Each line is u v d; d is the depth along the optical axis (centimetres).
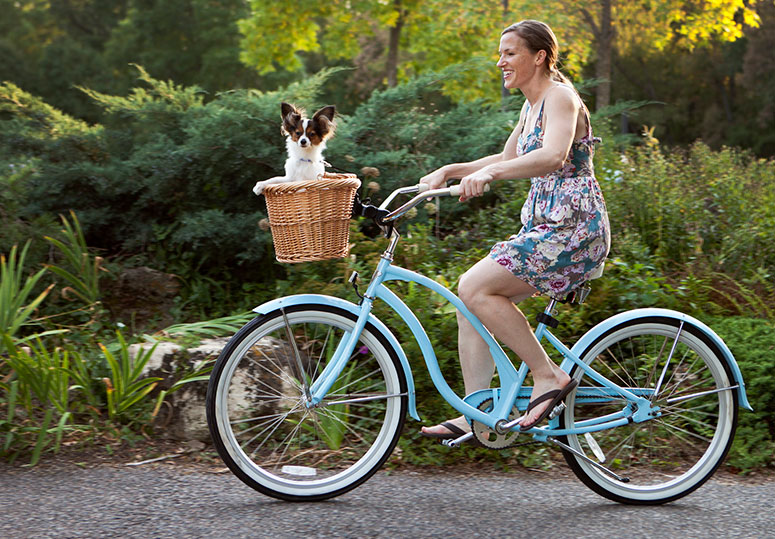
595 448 307
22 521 273
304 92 570
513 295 291
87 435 363
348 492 307
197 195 541
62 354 430
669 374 334
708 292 478
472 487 318
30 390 393
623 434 338
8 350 358
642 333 309
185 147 524
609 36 1469
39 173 552
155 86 591
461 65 600
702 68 3634
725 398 310
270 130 523
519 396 299
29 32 3059
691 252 531
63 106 2556
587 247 281
